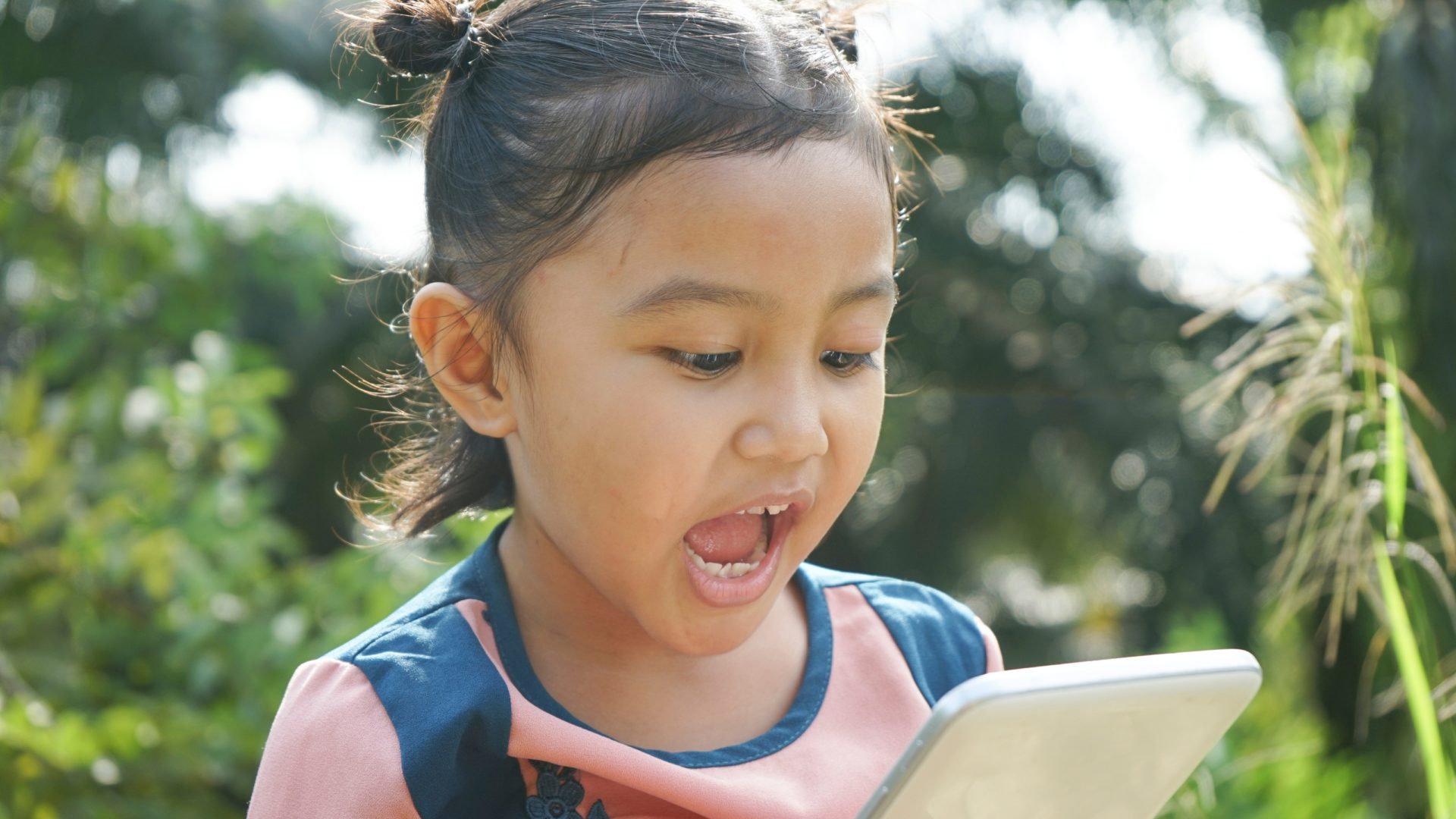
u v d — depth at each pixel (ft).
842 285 3.04
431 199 3.61
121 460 9.50
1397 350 9.37
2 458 9.35
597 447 3.06
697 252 2.95
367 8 4.07
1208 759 7.07
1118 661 2.77
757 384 3.03
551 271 3.11
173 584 9.02
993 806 2.80
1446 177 9.39
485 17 3.63
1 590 8.84
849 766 3.44
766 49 3.22
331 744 3.19
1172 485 16.17
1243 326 16.51
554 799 3.23
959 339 17.61
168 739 8.21
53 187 10.43
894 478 17.39
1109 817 3.08
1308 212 4.82
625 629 3.45
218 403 9.77
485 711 3.17
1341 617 9.46
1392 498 4.54
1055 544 18.15
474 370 3.43
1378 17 10.71
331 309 16.58
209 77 14.28
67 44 14.05
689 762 3.31
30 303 10.69
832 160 3.06
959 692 2.53
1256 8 17.47
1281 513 12.53
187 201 11.34
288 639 8.63
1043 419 17.24
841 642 3.78
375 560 9.09
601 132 3.08
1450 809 4.26
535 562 3.48
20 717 7.48
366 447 17.99
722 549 3.19
